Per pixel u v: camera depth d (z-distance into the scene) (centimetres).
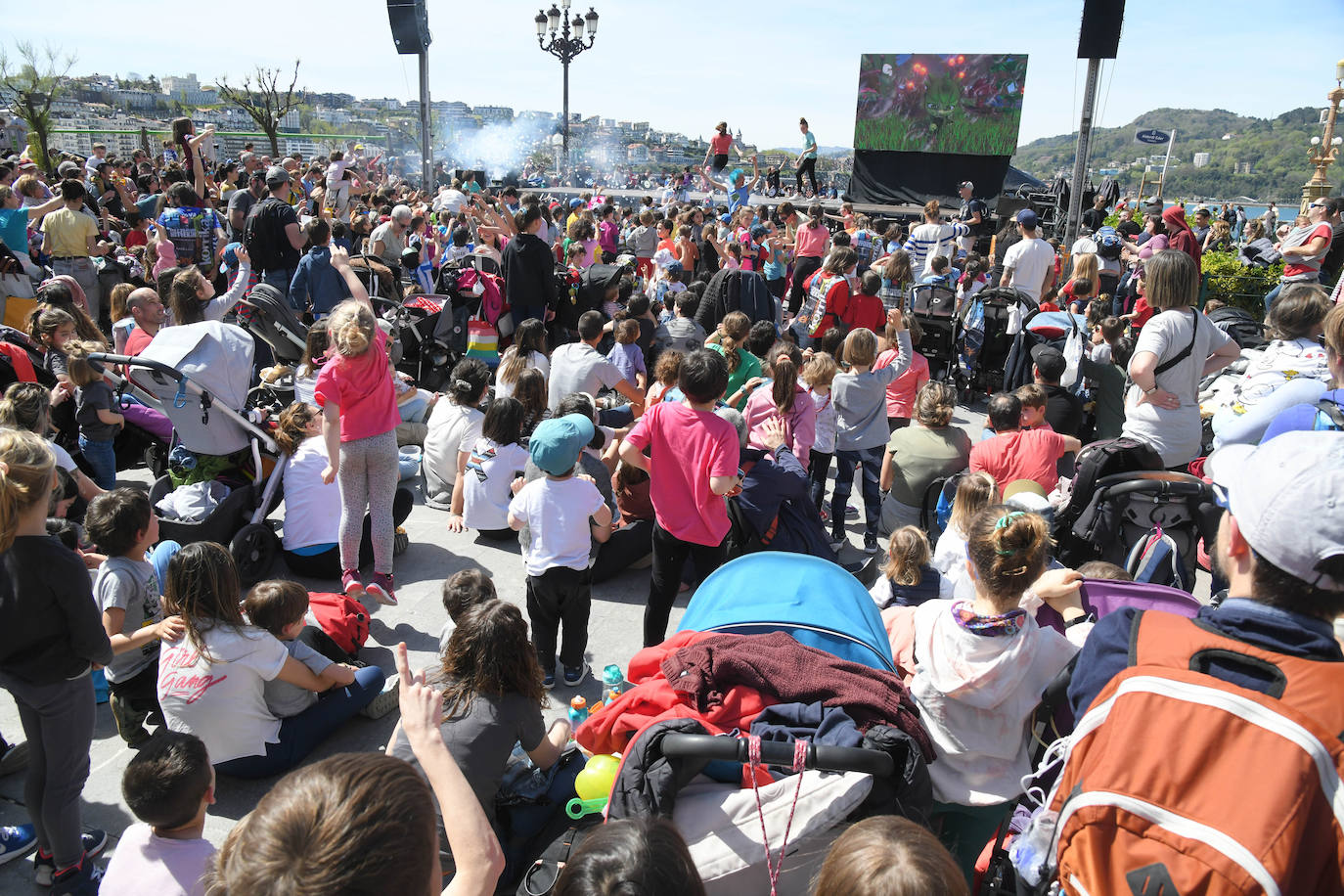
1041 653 250
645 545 551
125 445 643
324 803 118
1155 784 142
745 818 217
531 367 670
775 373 548
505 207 1168
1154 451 430
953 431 554
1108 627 186
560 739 311
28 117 3144
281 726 364
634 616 511
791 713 235
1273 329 454
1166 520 407
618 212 1597
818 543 491
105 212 1230
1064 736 249
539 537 411
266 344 746
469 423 622
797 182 2311
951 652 253
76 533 406
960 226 1312
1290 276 898
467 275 855
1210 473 190
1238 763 139
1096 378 715
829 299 823
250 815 124
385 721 406
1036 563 246
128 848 256
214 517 485
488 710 283
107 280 911
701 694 243
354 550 488
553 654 435
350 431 466
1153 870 137
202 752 259
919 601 384
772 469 479
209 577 335
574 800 244
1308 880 135
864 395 576
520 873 299
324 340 576
